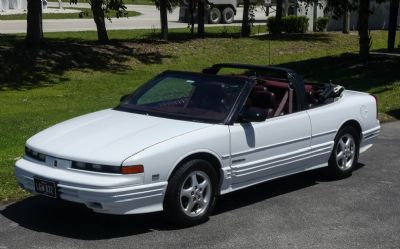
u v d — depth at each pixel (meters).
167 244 5.77
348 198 7.34
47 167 6.05
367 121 8.51
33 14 21.75
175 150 6.00
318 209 6.91
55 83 18.67
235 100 6.79
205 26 35.91
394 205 7.08
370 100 8.62
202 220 6.37
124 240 5.87
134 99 7.38
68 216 6.60
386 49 25.70
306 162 7.54
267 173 7.04
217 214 6.70
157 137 6.10
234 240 5.90
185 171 6.09
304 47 26.78
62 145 6.12
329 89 8.08
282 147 7.14
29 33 21.88
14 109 14.64
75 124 6.75
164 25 26.38
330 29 34.03
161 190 5.93
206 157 6.38
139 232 6.10
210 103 6.85
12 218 6.53
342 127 8.09
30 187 6.17
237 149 6.60
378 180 8.18
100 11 22.31
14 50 21.06
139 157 5.77
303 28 31.70
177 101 7.04
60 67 20.34
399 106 13.96
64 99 16.41
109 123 6.60
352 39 29.33
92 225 6.30
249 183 6.88
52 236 5.98
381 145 10.35
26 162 6.29
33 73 19.38
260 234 6.08
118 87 18.50
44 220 6.47
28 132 11.01
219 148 6.41
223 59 24.00
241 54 24.89
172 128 6.34
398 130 11.66
